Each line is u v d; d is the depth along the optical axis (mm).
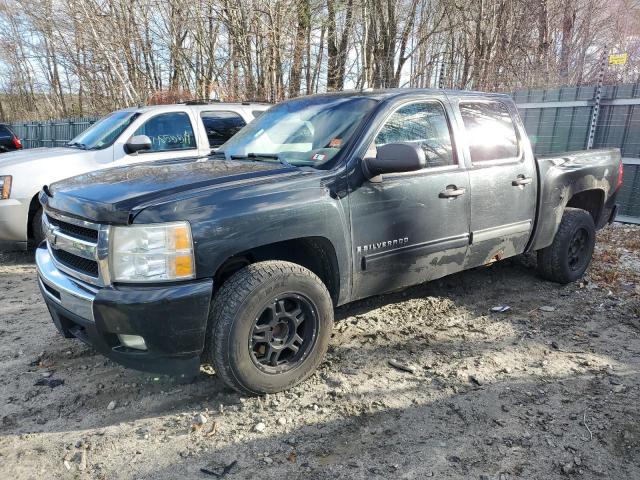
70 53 18109
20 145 20031
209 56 15312
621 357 3844
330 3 15547
